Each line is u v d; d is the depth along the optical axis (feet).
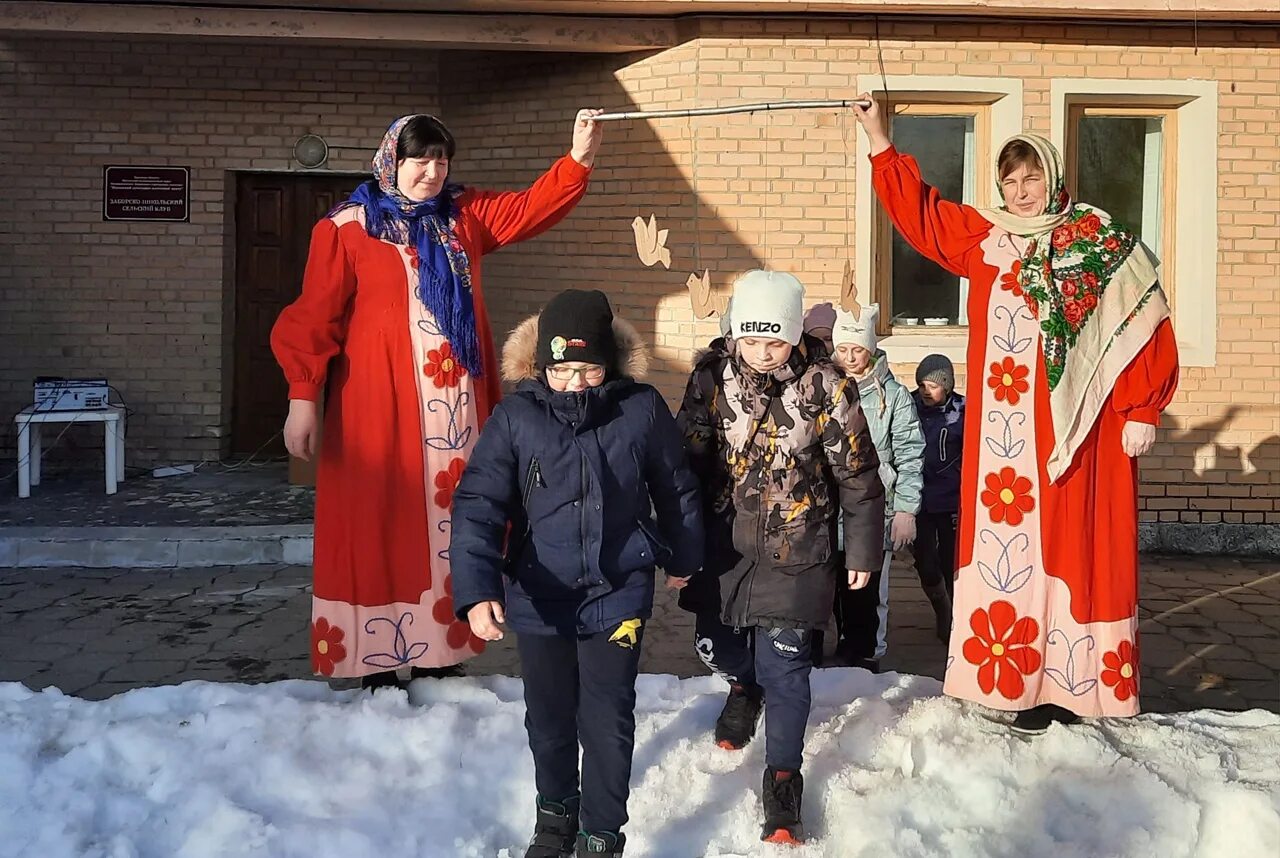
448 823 11.11
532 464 10.37
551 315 10.38
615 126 27.96
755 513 11.57
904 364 27.22
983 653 13.10
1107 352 12.82
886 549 17.33
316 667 13.71
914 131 27.89
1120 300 12.85
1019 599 13.02
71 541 24.39
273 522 26.23
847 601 17.72
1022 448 13.00
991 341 13.12
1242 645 19.92
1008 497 13.03
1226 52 27.20
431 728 12.69
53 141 32.63
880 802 11.29
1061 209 13.21
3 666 18.10
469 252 14.01
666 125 27.35
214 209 33.04
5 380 32.96
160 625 20.36
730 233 27.17
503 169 30.25
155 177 32.86
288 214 34.22
